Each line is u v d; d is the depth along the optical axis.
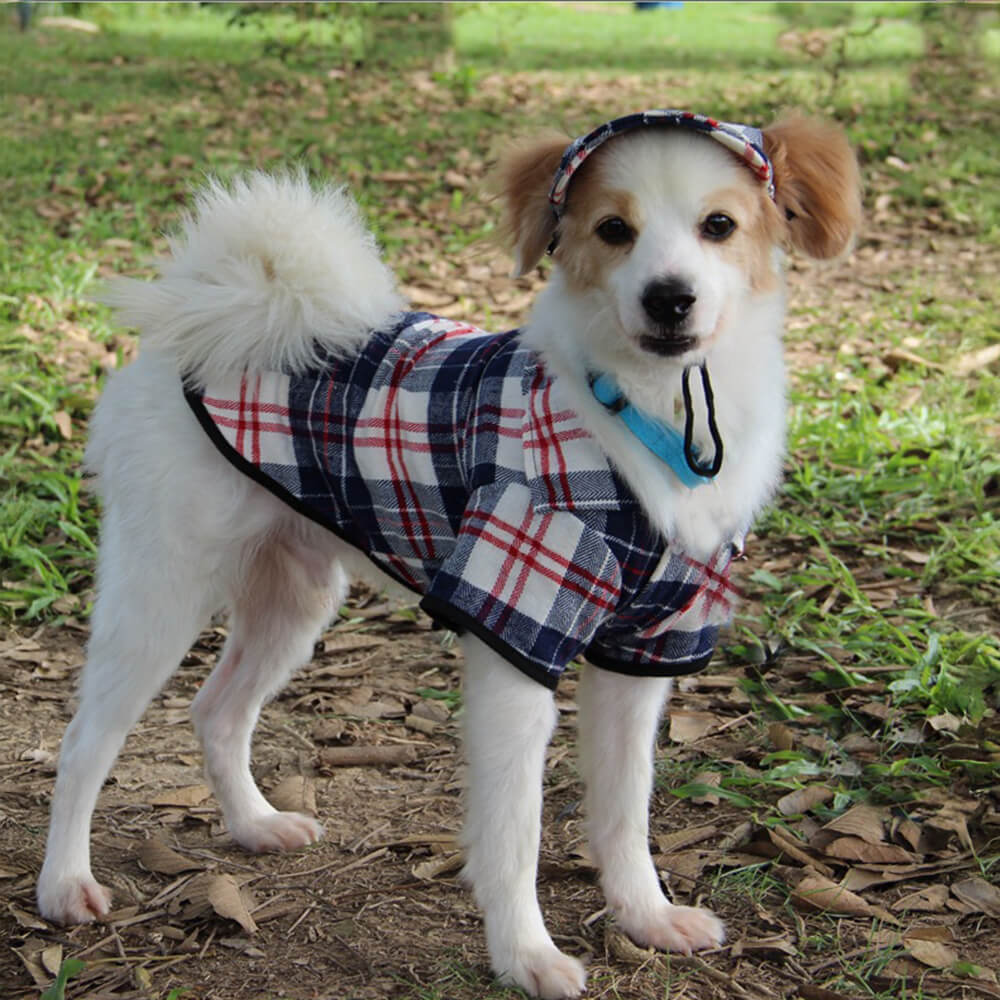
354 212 1.26
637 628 1.13
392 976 1.13
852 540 1.71
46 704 1.47
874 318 2.49
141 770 1.38
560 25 5.89
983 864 1.21
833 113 3.90
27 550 1.66
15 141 3.59
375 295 1.22
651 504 1.09
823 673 1.46
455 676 1.53
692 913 1.17
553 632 1.08
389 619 1.63
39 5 5.72
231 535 1.20
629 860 1.17
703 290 1.07
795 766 1.32
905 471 1.83
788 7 6.25
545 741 1.11
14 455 1.91
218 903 1.18
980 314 2.51
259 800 1.30
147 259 1.26
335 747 1.41
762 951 1.15
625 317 1.08
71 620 1.60
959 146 3.61
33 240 2.78
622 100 4.22
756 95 4.20
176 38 5.36
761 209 1.12
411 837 1.28
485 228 2.99
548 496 1.09
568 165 1.10
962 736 1.35
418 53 4.90
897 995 1.10
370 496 1.16
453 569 1.09
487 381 1.13
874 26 4.67
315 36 5.31
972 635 1.51
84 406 2.03
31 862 1.25
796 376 2.20
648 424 1.10
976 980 1.11
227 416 1.17
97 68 4.68
